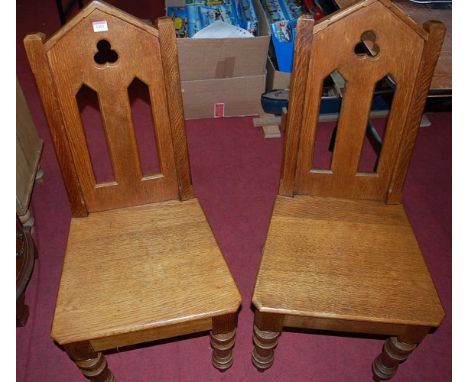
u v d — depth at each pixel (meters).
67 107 1.03
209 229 1.20
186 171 1.20
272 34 2.21
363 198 1.27
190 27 2.32
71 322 1.01
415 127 1.12
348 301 1.06
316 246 1.17
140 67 1.02
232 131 2.22
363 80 1.07
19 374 1.37
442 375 1.40
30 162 1.72
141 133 2.21
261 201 1.90
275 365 1.41
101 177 1.98
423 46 1.01
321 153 2.13
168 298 1.05
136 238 1.17
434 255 1.74
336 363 1.42
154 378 1.37
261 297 1.06
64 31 0.94
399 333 1.11
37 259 1.66
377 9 0.98
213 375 1.38
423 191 1.99
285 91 2.16
